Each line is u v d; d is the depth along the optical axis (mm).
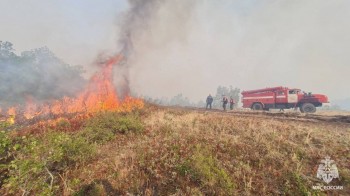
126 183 4547
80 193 4234
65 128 8000
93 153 5641
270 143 6184
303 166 5078
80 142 5660
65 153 5195
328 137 6672
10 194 4273
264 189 4402
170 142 6297
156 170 4895
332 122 10336
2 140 4840
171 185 4543
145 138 6965
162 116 10297
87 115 9852
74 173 4938
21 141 5684
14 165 4156
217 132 7289
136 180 4590
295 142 6348
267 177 4785
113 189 4387
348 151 5633
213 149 5895
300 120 10930
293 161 5266
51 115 10633
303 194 4262
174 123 8523
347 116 12023
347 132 7570
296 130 7492
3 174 4742
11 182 3984
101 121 8141
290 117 12383
